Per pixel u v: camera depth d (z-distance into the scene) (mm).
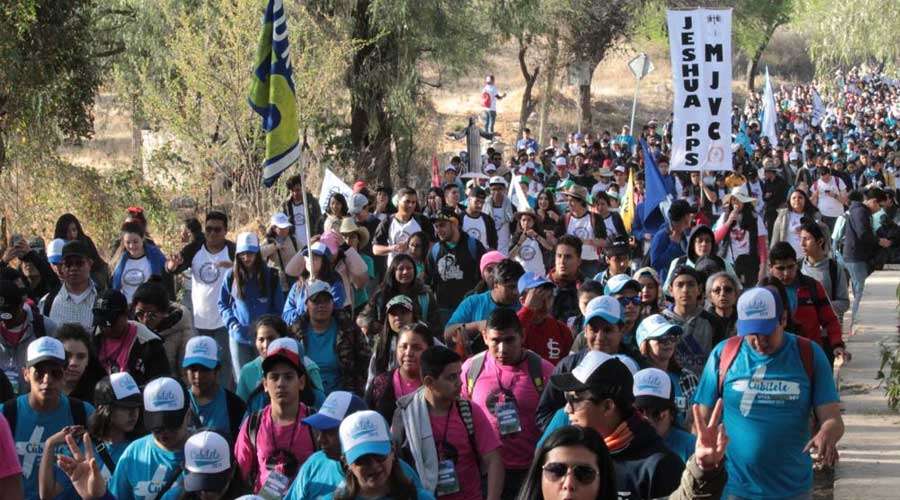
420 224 16703
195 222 13797
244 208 26000
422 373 7891
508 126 55562
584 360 6285
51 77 21875
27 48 21625
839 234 17516
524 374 8656
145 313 11016
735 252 15359
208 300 13422
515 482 8578
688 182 28781
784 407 7539
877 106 69438
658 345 8641
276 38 13555
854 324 17359
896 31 32969
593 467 5094
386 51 30062
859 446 11617
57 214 23672
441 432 7902
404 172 31172
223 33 25719
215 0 26031
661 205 19188
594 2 46906
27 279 13117
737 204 15344
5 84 21188
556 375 6293
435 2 29625
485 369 8727
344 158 29641
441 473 7832
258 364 9281
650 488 6062
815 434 8133
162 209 24922
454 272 14438
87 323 11500
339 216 17672
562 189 23984
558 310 11680
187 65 25297
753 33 63719
